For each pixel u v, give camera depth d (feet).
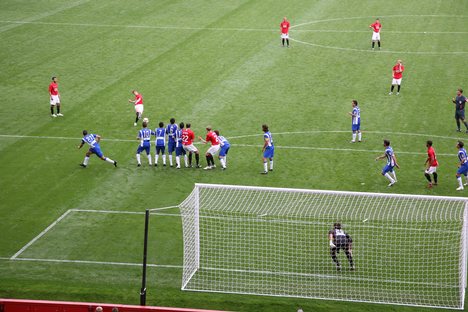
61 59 159.43
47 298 70.95
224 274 76.18
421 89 136.87
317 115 123.85
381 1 211.41
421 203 89.61
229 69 150.71
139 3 211.61
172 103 130.62
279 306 70.13
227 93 135.74
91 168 104.58
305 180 98.53
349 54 160.76
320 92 135.85
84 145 113.29
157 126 119.96
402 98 131.95
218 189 95.09
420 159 105.50
